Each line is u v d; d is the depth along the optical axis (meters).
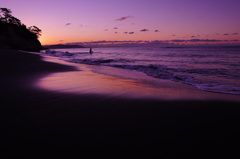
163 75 8.60
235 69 11.21
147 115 2.81
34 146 1.78
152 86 5.63
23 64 11.05
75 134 2.08
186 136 2.11
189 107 3.33
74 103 3.39
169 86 5.78
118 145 1.85
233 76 8.42
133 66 12.43
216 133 2.21
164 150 1.78
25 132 2.09
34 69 9.00
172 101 3.75
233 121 2.62
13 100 3.43
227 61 17.28
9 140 1.89
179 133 2.18
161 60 19.80
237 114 2.95
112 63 16.14
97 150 1.75
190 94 4.55
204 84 6.32
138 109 3.12
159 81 6.82
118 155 1.67
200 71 10.41
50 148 1.75
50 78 6.41
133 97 4.00
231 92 4.94
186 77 8.02
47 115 2.70
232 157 1.68
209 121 2.62
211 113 3.00
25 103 3.27
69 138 1.98
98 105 3.30
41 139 1.93
